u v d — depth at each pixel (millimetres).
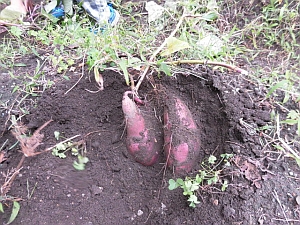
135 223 462
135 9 730
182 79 545
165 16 686
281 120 505
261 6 692
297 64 601
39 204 457
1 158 477
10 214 449
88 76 547
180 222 440
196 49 585
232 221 422
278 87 518
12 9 660
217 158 485
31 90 538
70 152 495
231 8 705
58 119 521
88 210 464
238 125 488
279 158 466
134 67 524
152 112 525
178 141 484
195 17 641
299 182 451
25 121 516
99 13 665
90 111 530
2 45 619
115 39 574
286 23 660
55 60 561
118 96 537
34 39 636
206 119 522
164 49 578
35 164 481
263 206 428
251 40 659
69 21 652
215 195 445
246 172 452
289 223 418
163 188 482
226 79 545
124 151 503
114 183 489
